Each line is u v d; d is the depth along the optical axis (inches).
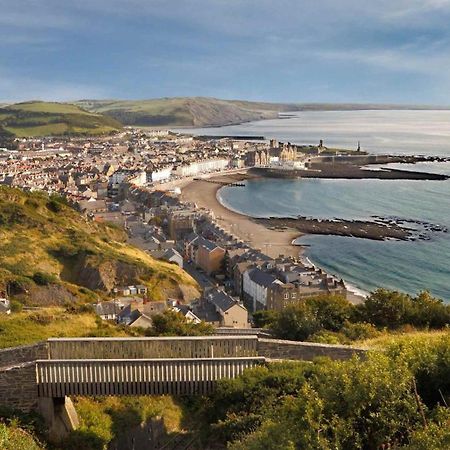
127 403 951.6
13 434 781.3
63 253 3257.9
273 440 623.8
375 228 5654.5
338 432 594.9
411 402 628.4
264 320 2191.2
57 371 895.7
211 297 3403.1
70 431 869.8
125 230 5462.6
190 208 6830.7
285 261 4249.5
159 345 960.3
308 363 910.4
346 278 4178.2
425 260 4503.0
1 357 943.0
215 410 870.4
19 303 2159.2
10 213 3469.5
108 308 2544.3
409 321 1594.5
